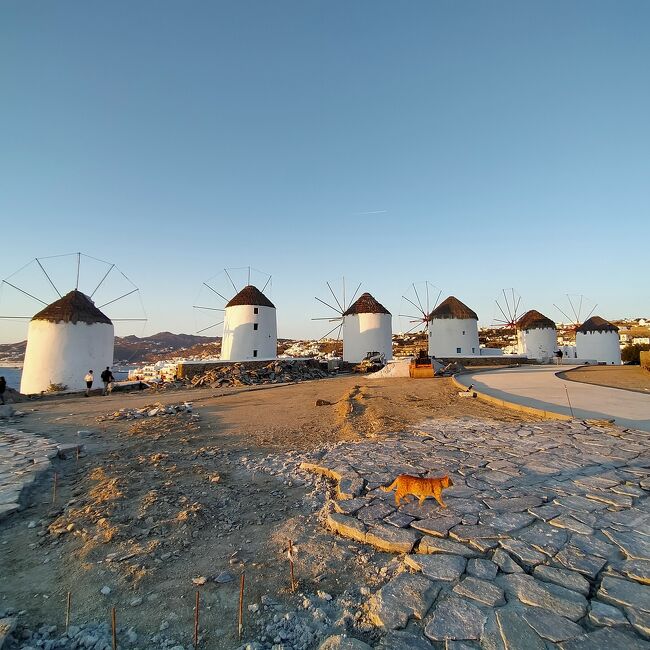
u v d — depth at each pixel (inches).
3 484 257.1
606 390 645.3
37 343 1191.6
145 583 152.9
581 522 180.5
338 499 222.8
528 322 2107.5
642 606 124.3
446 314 1931.6
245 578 155.7
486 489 224.1
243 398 751.7
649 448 293.0
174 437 400.8
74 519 207.8
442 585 138.9
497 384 765.3
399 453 303.9
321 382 1101.7
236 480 270.4
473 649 110.1
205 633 126.0
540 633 114.8
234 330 1646.2
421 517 192.4
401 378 1101.7
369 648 111.6
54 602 143.4
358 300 1984.5
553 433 347.9
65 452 342.6
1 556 176.1
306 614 133.5
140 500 230.2
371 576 153.2
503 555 155.8
